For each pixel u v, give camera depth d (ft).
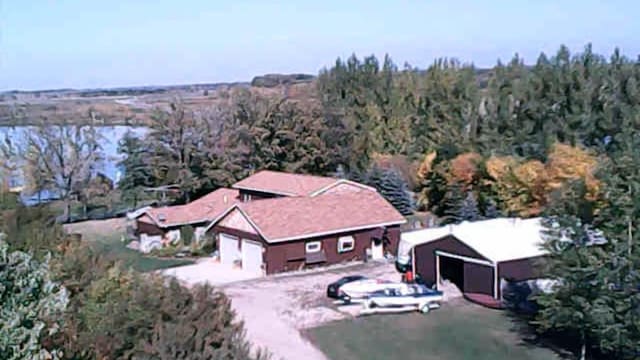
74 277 38.63
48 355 21.53
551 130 124.77
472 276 80.28
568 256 57.36
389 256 106.32
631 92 120.98
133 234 130.21
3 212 48.21
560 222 59.47
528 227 87.40
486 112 134.62
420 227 121.49
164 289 36.42
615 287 54.75
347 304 78.69
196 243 116.26
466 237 81.56
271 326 70.44
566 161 107.34
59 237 46.70
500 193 116.06
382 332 68.18
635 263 53.67
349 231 103.24
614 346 55.57
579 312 56.75
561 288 58.65
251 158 150.00
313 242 100.63
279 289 87.10
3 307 20.26
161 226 118.83
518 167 114.62
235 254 104.42
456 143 133.28
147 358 31.12
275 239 96.63
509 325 69.56
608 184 57.26
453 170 125.08
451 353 61.72
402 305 75.41
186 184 148.97
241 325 38.09
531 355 60.80
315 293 84.38
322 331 68.74
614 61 129.39
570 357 59.98
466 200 119.14
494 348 62.85
